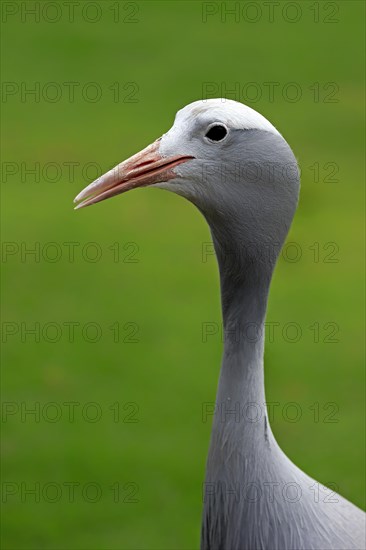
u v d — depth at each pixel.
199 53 25.88
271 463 5.73
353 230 16.61
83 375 12.86
